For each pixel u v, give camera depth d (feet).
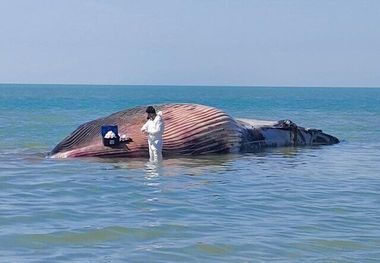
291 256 32.42
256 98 472.85
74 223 38.65
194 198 47.93
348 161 76.28
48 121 152.76
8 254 31.73
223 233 36.81
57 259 30.99
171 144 76.95
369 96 606.55
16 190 50.55
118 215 41.14
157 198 47.52
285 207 45.37
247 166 69.26
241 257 32.07
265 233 37.06
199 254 32.42
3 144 93.50
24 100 354.74
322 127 145.28
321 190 53.21
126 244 34.12
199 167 67.31
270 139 91.76
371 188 54.75
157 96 510.58
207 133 79.41
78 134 80.02
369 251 33.60
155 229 37.42
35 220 39.37
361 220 41.34
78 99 388.78
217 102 369.50
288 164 71.97
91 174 60.29
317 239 35.86
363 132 129.80
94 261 30.76
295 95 619.67
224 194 50.01
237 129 83.56
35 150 85.40
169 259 31.48
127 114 81.15
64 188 51.55
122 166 67.21
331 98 496.64
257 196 49.49
